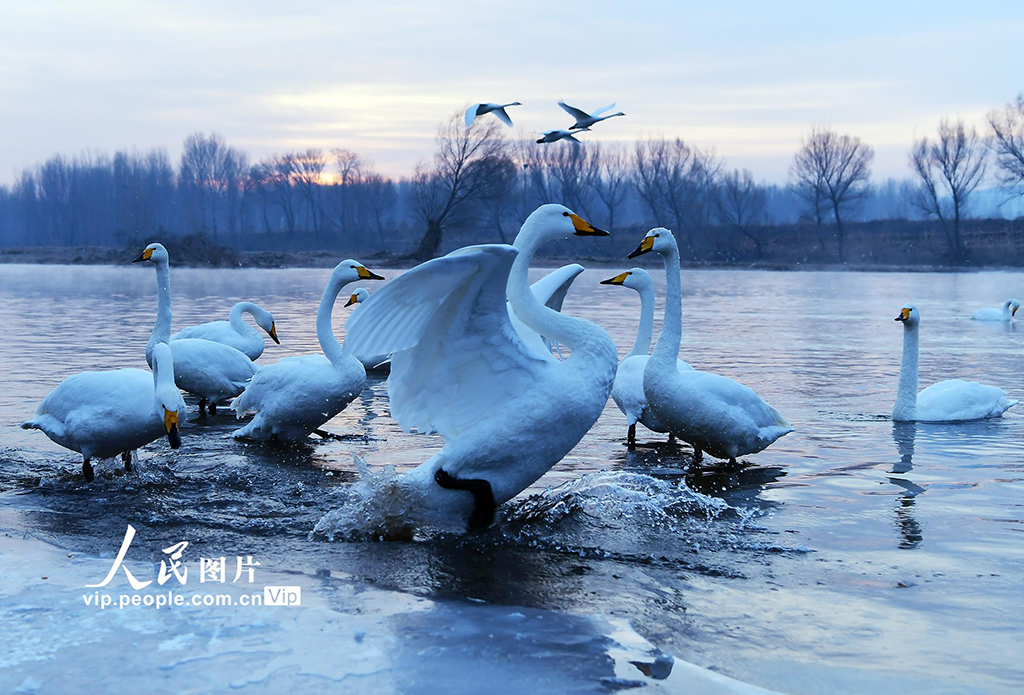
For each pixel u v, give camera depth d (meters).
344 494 7.63
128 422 7.75
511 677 4.43
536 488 7.80
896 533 6.61
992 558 6.05
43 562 5.95
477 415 6.62
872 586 5.57
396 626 5.02
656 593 5.51
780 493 7.72
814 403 12.28
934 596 5.40
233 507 7.27
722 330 22.84
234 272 58.69
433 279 5.90
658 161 90.75
